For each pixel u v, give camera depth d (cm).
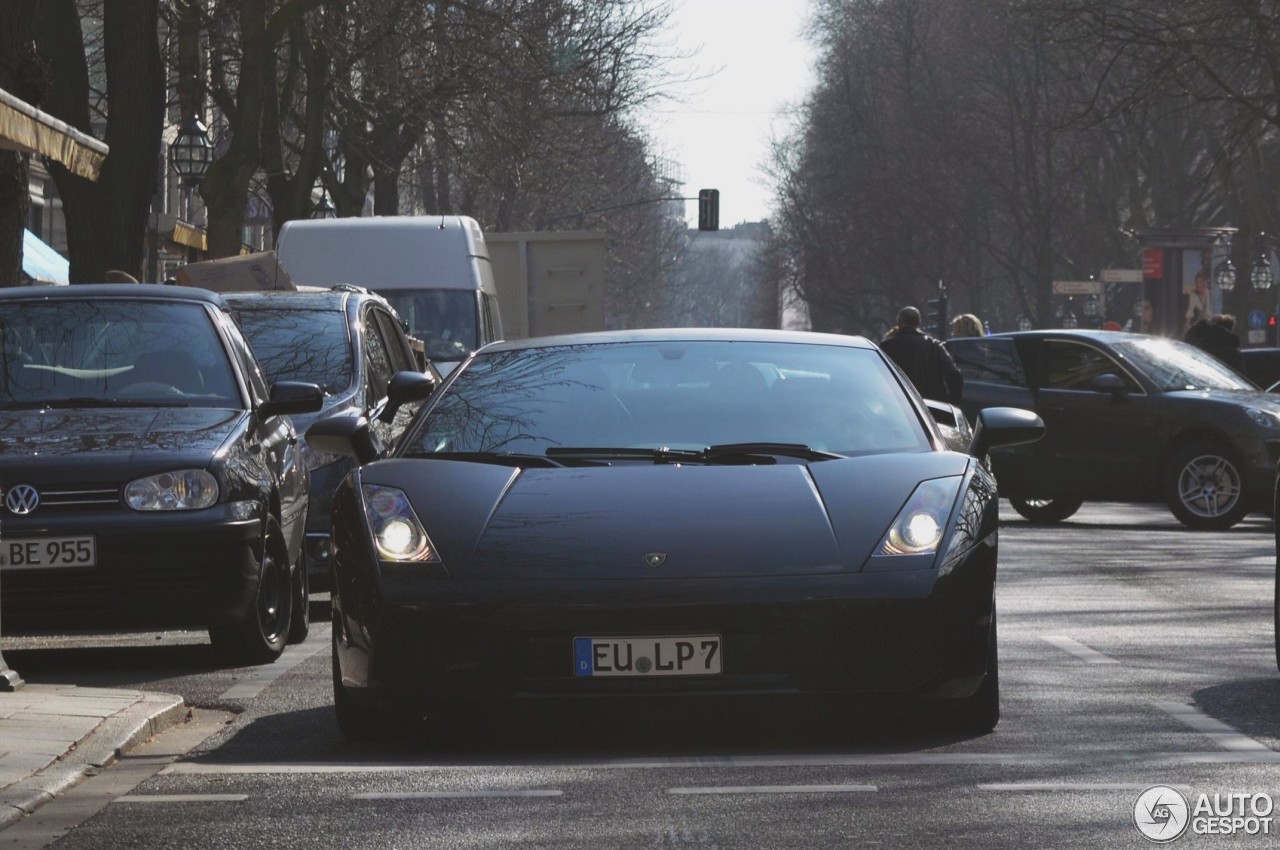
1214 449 7431
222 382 4109
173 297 4275
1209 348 10438
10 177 7256
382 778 2478
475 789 2388
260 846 2108
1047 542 6750
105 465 3706
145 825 2239
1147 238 16362
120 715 2980
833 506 2714
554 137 14925
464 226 8944
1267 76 13525
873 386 3147
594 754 2656
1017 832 2108
